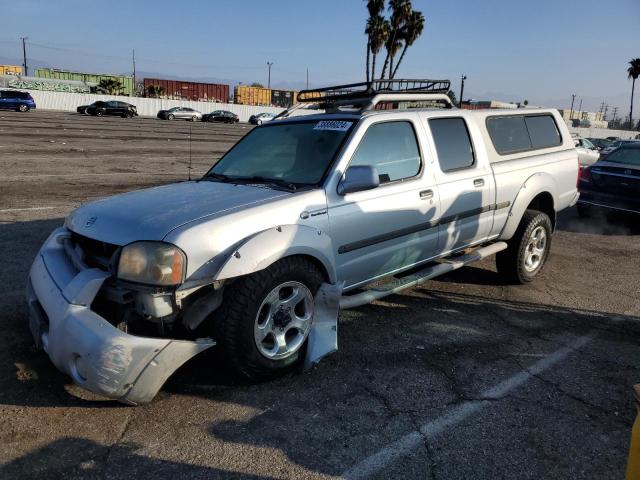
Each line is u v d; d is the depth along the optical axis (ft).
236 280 10.52
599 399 11.24
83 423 9.74
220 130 119.34
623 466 9.10
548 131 20.33
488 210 16.63
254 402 10.62
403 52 137.39
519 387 11.60
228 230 10.30
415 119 14.75
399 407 10.64
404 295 17.20
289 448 9.26
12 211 26.68
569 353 13.41
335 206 12.19
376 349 13.17
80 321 9.34
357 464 8.92
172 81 219.41
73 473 8.48
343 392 11.12
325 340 11.92
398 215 13.65
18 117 107.76
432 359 12.77
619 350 13.71
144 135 85.30
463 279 19.30
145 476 8.48
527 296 17.75
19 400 10.34
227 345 10.46
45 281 10.64
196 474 8.55
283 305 11.21
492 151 17.29
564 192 20.03
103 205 11.60
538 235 18.66
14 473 8.41
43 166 43.78
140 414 10.09
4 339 12.75
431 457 9.16
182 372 11.66
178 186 13.24
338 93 16.96
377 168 13.42
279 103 235.40
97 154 55.06
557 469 8.97
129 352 9.18
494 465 9.01
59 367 9.79
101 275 9.86
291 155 13.66
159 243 9.68
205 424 9.86
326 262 11.79
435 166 14.94
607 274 20.90
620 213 33.22
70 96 170.91
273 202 11.27
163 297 9.64
